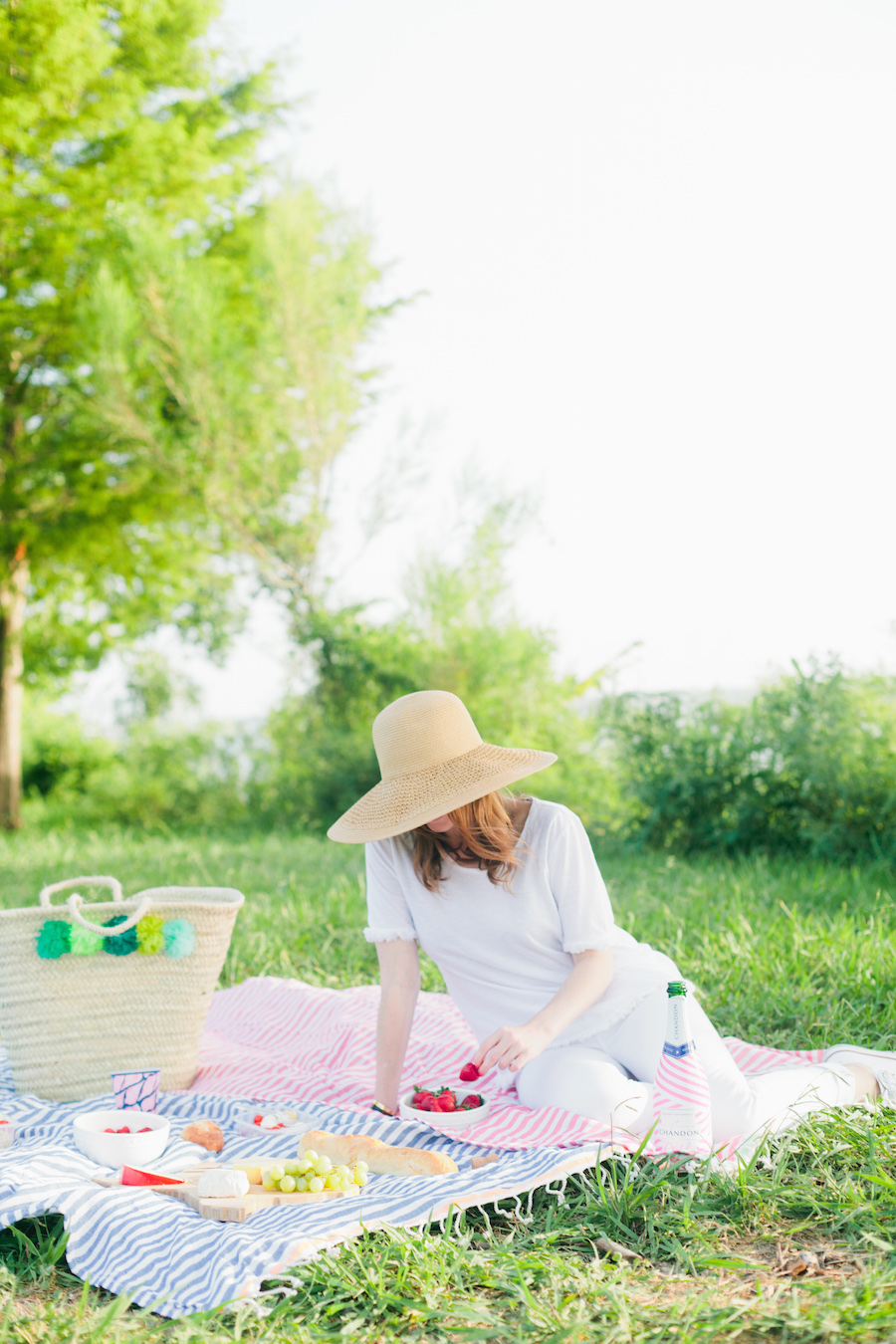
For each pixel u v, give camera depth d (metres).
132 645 15.11
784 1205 2.37
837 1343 1.79
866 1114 2.81
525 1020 3.00
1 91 10.93
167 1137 2.76
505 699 10.59
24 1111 3.22
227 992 4.70
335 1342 1.87
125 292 11.23
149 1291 2.07
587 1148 2.51
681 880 6.90
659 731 8.67
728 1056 2.74
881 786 7.51
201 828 12.25
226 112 12.74
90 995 3.48
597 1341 1.84
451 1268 2.07
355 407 12.42
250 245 12.92
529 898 2.98
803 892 6.14
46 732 15.29
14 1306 2.04
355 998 4.30
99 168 11.66
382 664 11.57
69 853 9.45
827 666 7.88
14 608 12.81
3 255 11.73
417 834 3.03
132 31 11.84
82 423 12.01
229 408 11.70
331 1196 2.40
